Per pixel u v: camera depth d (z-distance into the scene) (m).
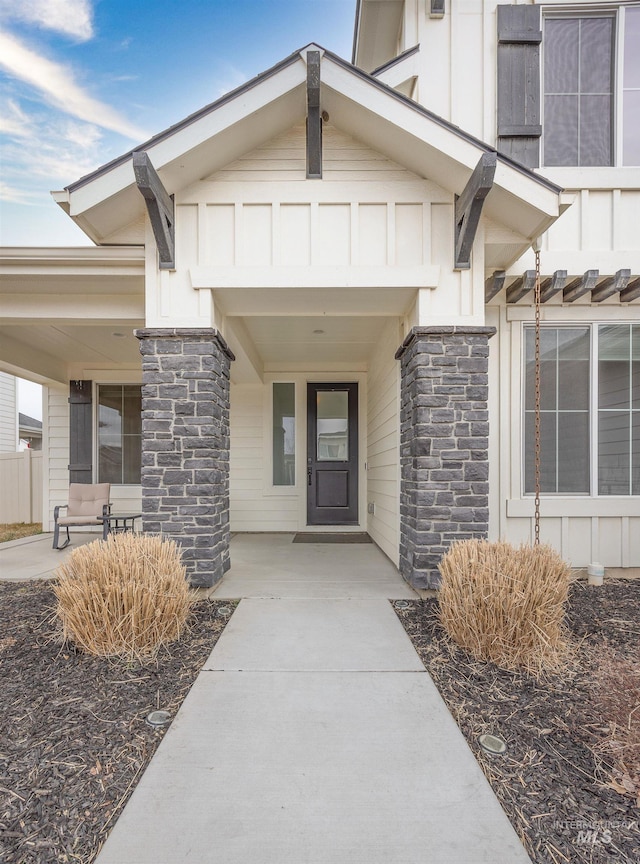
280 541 6.42
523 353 4.72
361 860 1.42
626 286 4.53
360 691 2.36
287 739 1.99
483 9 4.55
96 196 3.48
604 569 4.54
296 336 5.91
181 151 3.45
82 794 1.66
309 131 3.57
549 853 1.44
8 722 2.06
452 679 2.47
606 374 4.72
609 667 2.61
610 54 4.58
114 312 4.33
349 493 7.49
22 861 1.39
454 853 1.45
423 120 3.46
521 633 2.64
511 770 1.80
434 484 3.76
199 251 3.88
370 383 6.92
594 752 1.90
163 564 2.94
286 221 3.88
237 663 2.64
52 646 2.83
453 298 3.86
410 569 3.98
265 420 7.41
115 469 7.31
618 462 4.70
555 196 3.52
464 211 3.61
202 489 3.79
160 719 2.11
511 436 4.68
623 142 4.56
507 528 4.65
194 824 1.55
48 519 7.38
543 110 4.57
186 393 3.81
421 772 1.79
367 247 3.87
